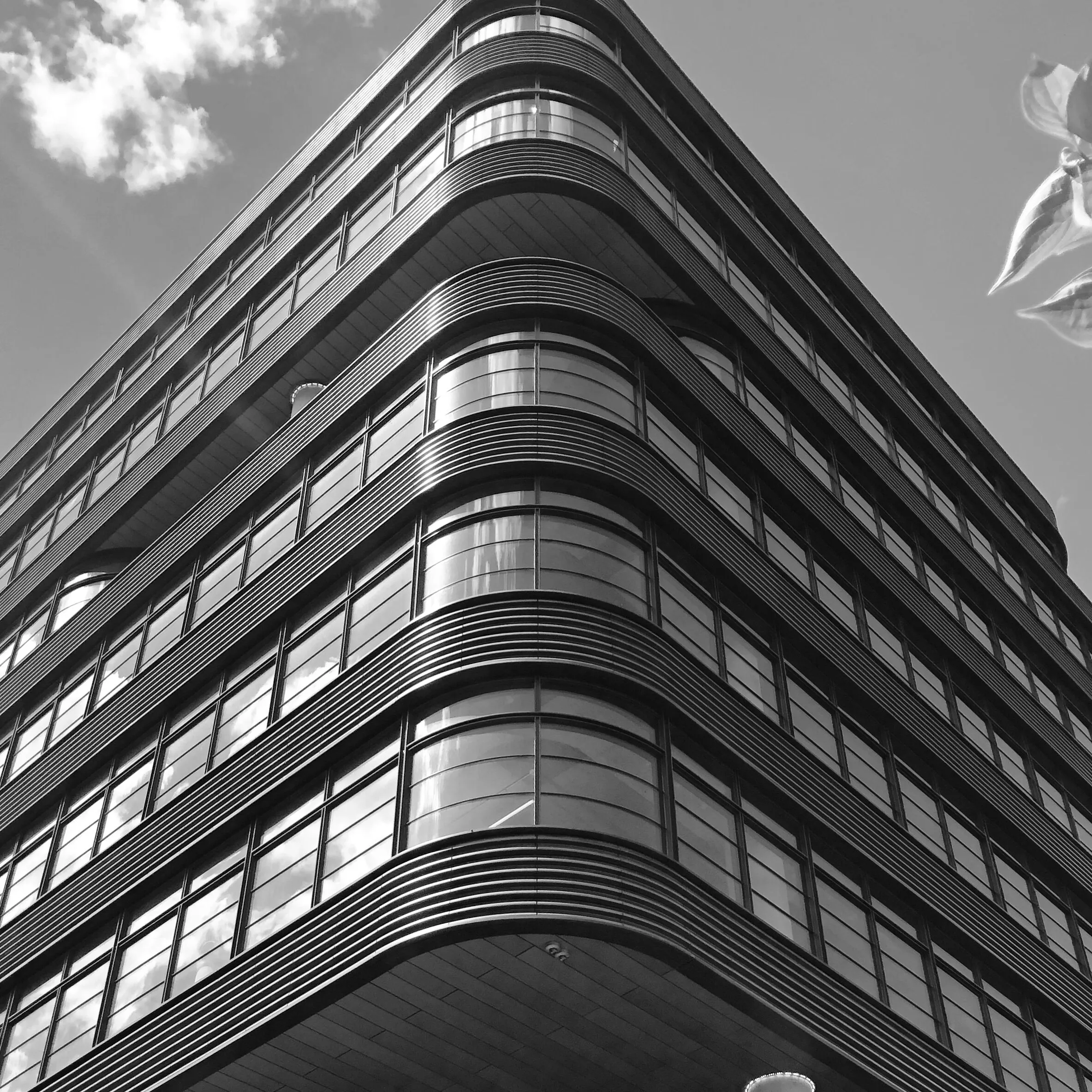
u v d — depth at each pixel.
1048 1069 22.67
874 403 32.22
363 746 19.00
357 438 24.08
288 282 30.23
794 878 19.28
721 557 21.83
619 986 16.14
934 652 28.03
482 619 18.28
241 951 18.48
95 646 28.69
